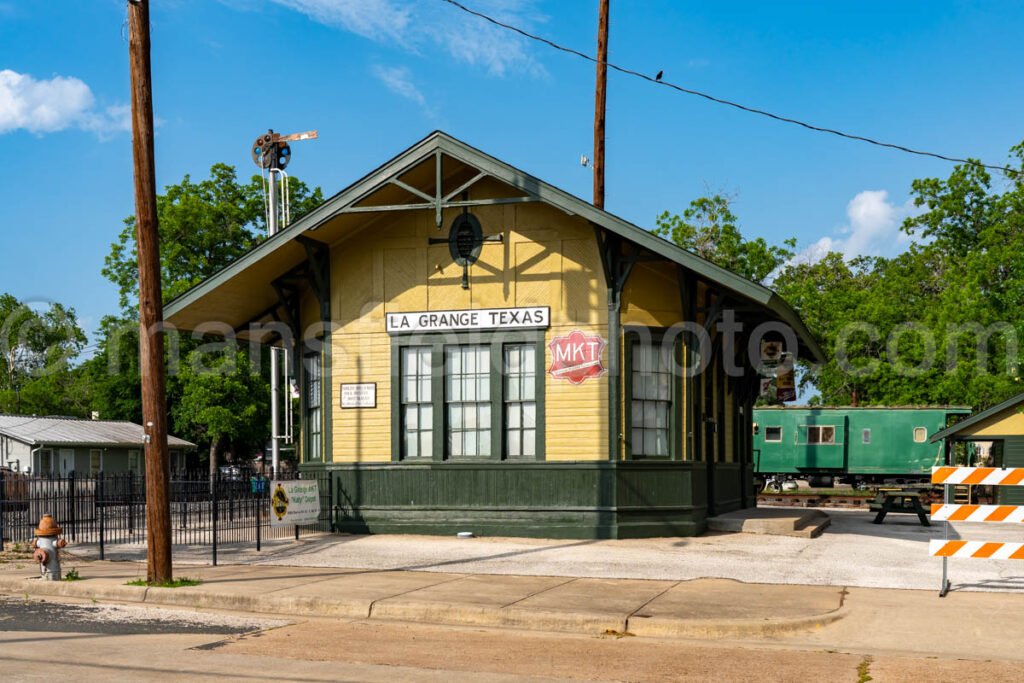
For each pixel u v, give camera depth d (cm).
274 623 1156
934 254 5284
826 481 4375
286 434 2706
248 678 847
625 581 1388
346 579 1408
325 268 2019
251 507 2470
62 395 6450
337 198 1844
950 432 3028
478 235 1936
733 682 857
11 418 4694
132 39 1365
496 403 1906
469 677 866
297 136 3025
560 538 1839
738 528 1959
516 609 1157
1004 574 1465
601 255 1830
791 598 1248
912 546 1797
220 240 5031
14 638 1046
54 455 4534
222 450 5903
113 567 1596
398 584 1356
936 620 1130
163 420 1388
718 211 5044
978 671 905
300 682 835
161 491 1375
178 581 1370
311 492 1825
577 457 1852
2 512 1845
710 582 1372
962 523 2372
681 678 871
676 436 1900
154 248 1378
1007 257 3994
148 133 1372
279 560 1625
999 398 3919
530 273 1905
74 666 891
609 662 939
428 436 1952
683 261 1725
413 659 948
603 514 1825
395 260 1986
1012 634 1066
